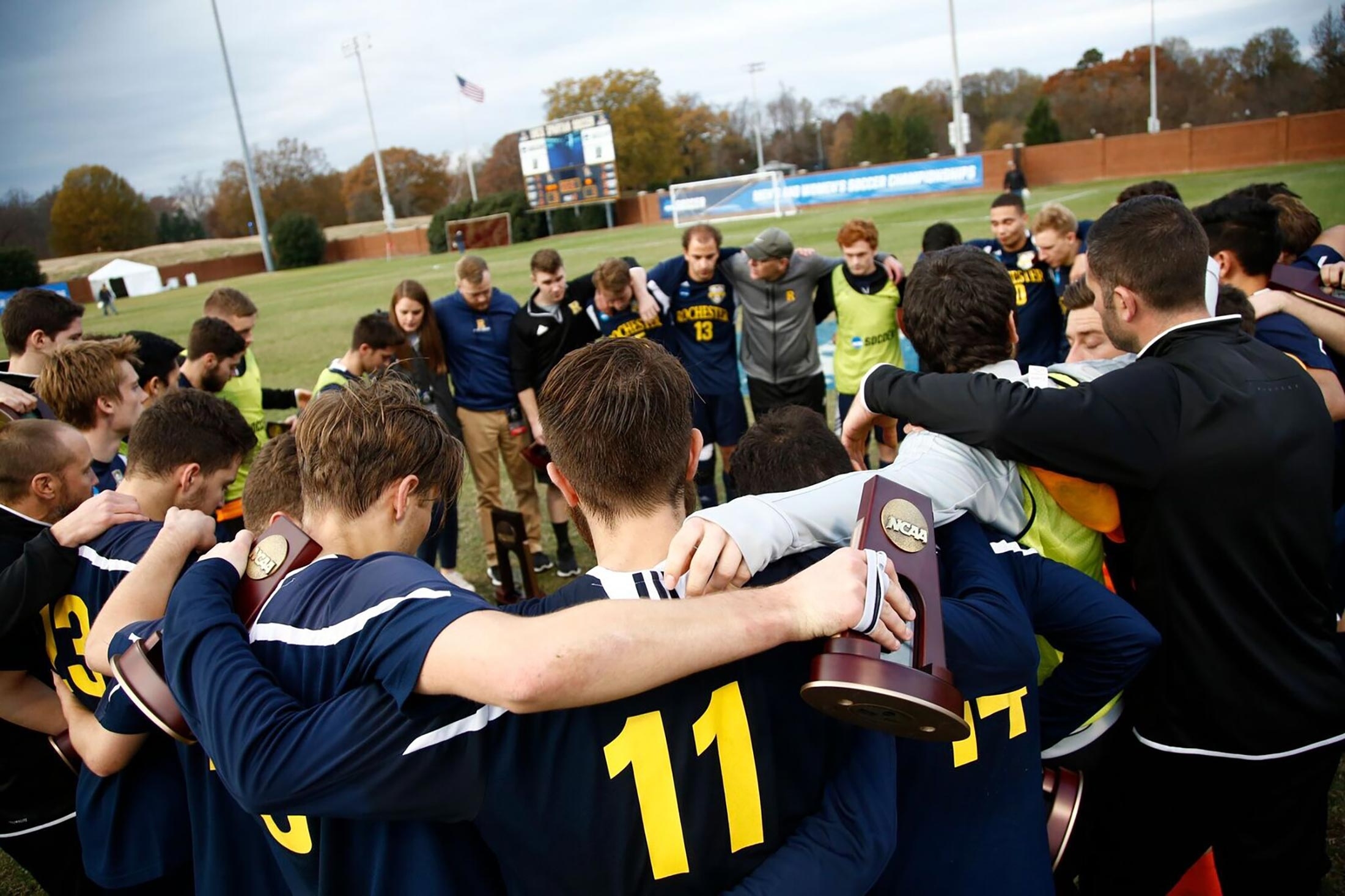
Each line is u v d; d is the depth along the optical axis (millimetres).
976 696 1229
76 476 2119
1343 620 1904
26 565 1788
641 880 1081
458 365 4910
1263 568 1562
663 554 1155
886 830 1113
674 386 1165
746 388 8172
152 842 1693
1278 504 1539
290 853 1249
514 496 6441
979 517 1514
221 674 1121
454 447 1469
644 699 1059
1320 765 1674
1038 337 5289
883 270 5422
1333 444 1641
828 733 1158
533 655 926
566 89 69750
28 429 2078
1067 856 1969
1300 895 1781
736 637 970
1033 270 5184
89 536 1850
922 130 59031
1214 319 1647
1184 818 1746
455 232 48688
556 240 44156
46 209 82188
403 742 1029
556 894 1104
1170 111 53188
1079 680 1553
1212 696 1609
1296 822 1712
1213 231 2703
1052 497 1636
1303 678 1608
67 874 2127
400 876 1158
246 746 1056
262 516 1729
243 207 82375
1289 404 1569
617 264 4934
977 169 37844
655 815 1068
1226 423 1512
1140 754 1758
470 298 4863
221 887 1416
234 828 1422
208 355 4117
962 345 1646
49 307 3527
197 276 51875
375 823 1157
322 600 1198
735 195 41875
